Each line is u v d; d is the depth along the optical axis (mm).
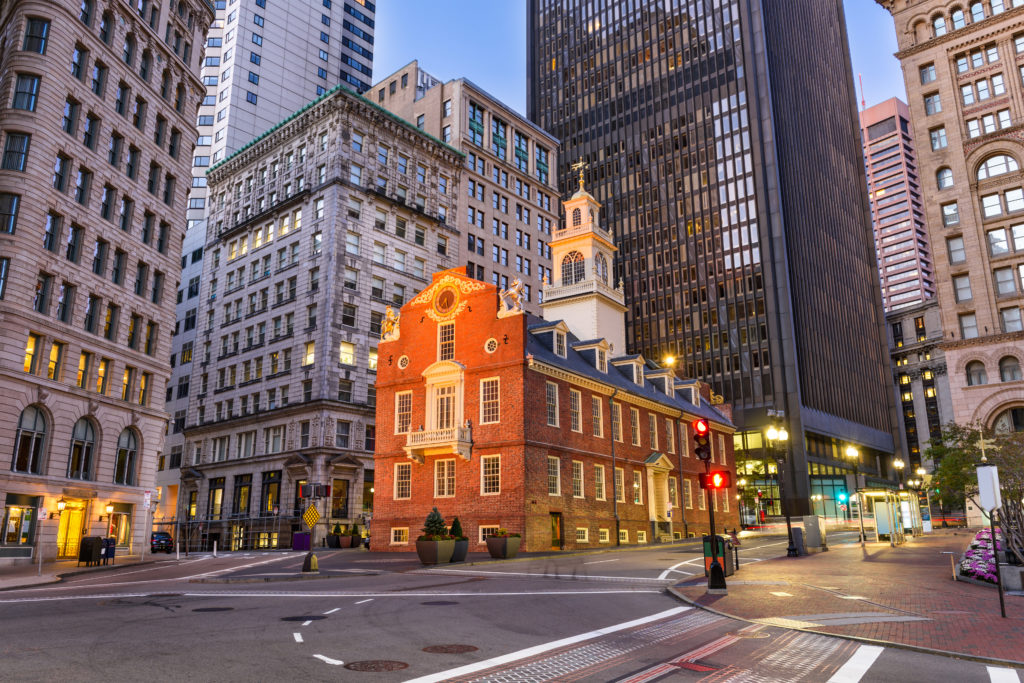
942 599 16891
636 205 123375
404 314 46438
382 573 27047
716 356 108125
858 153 145250
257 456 65500
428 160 76562
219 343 75438
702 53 122375
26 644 11141
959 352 63625
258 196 75750
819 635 12789
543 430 41500
